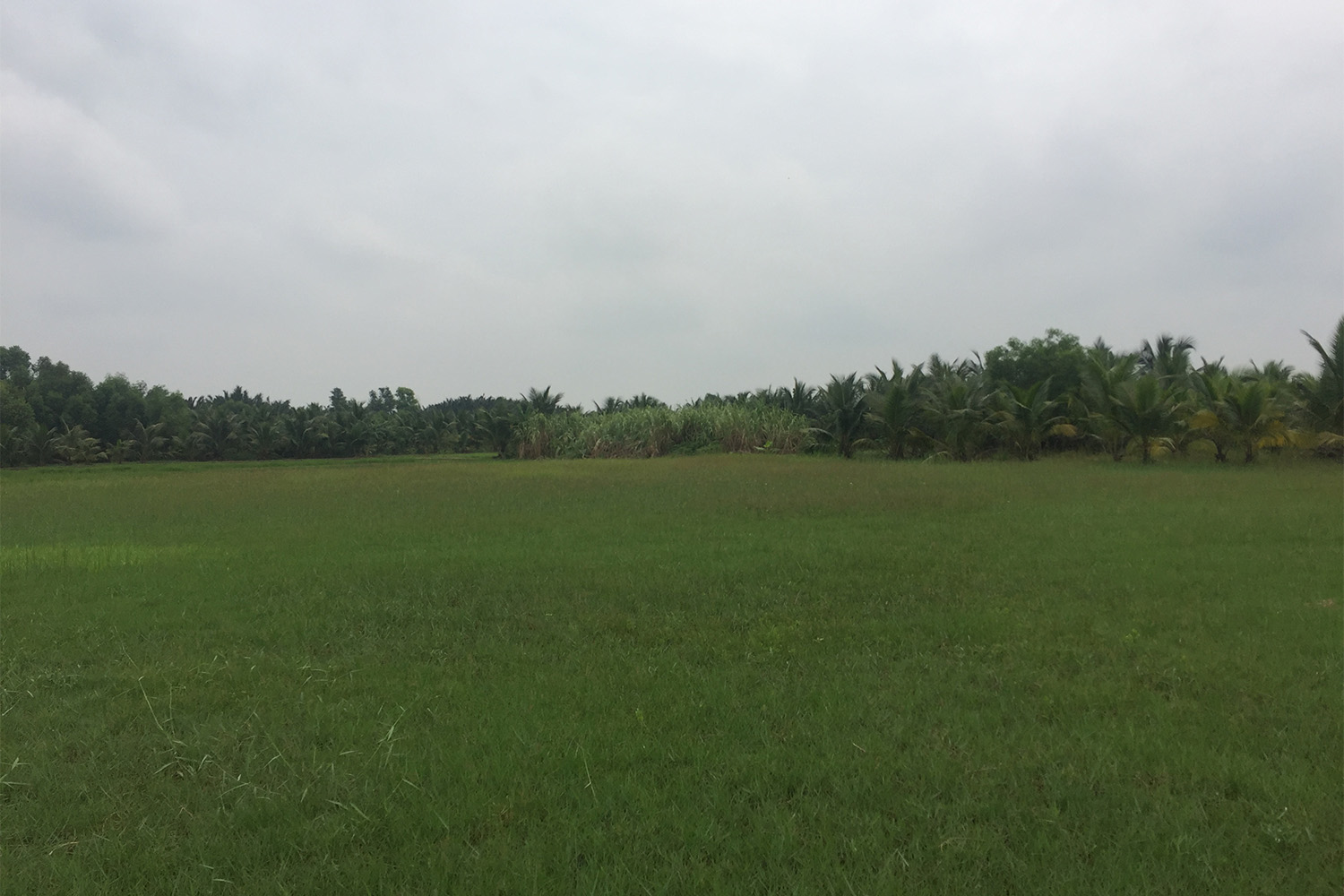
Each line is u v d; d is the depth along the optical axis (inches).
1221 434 906.7
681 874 110.1
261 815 129.2
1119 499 515.8
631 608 261.4
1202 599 250.5
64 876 113.3
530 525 457.4
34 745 157.6
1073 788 130.6
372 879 111.6
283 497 663.8
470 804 130.7
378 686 190.1
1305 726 152.6
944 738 152.9
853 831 120.6
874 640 218.5
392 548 390.6
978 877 107.8
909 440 1131.3
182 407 2085.4
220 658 215.5
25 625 250.2
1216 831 116.9
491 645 222.2
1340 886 104.6
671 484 695.1
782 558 334.0
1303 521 396.2
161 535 451.8
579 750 147.9
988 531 393.7
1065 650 202.5
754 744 152.6
